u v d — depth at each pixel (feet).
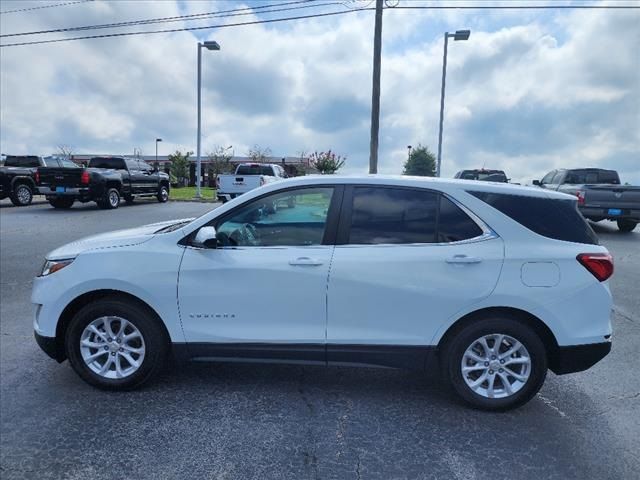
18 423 11.44
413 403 12.55
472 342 11.92
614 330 18.34
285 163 149.18
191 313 12.46
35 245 35.47
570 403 12.61
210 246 12.14
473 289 11.61
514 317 11.89
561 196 12.28
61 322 13.03
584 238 12.03
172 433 11.02
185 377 13.96
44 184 58.34
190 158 152.66
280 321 12.25
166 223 15.38
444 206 12.14
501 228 11.89
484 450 10.47
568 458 10.21
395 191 12.37
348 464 9.96
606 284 11.89
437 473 9.69
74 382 13.60
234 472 9.68
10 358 15.26
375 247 12.07
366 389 13.32
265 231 12.64
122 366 13.15
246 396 12.84
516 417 11.87
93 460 10.04
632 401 12.74
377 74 56.24
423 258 11.80
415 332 11.91
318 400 12.66
